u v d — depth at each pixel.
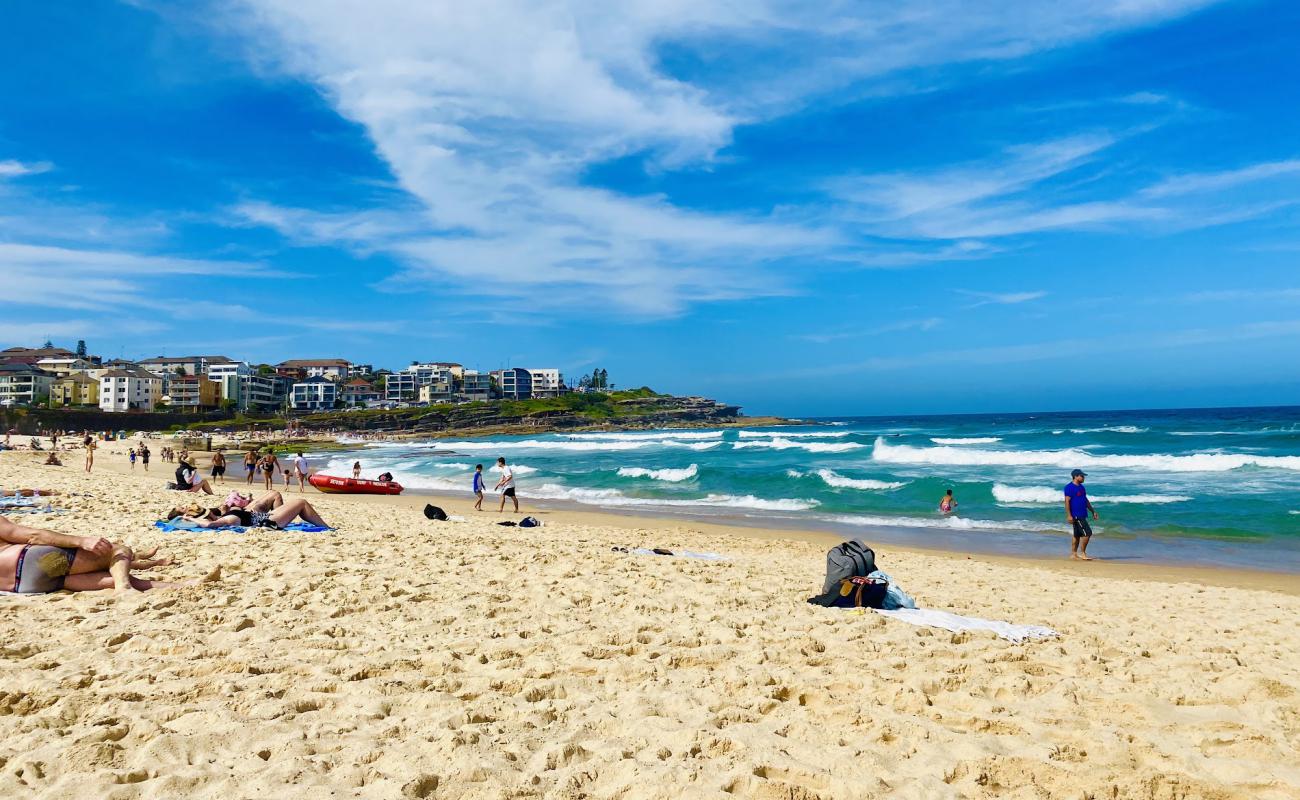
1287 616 8.41
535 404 152.62
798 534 17.33
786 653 5.28
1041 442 50.41
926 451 38.84
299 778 3.03
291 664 4.58
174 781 2.95
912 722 3.94
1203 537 16.39
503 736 3.61
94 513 12.13
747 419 189.00
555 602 6.71
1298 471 27.95
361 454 64.19
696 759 3.43
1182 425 73.12
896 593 7.05
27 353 135.38
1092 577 12.42
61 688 3.99
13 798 2.83
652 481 30.53
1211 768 3.51
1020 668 5.14
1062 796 3.23
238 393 136.88
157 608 5.91
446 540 11.16
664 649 5.28
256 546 9.30
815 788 3.23
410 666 4.69
